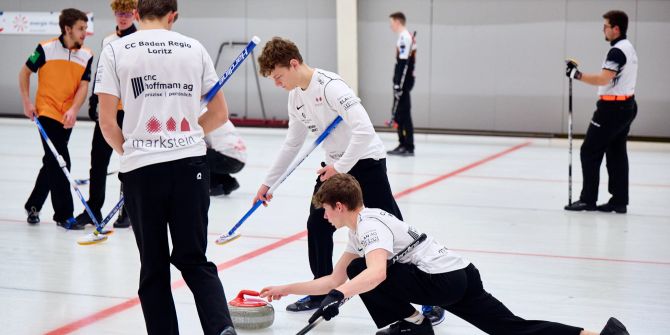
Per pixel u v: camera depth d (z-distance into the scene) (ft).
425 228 20.85
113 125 10.67
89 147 37.37
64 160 20.34
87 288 15.34
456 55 41.88
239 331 12.89
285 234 20.13
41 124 19.93
